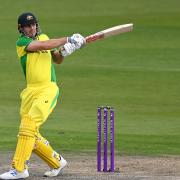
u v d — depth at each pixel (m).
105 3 143.88
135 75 81.69
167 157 41.25
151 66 88.06
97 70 84.56
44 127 54.41
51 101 30.61
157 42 103.88
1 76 81.44
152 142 47.97
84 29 115.00
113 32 31.09
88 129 53.81
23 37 30.53
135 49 98.62
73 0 145.62
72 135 50.62
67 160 39.50
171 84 77.12
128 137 50.19
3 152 42.47
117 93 72.69
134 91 73.75
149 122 57.78
